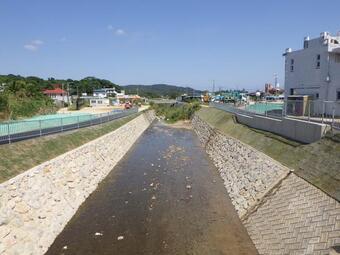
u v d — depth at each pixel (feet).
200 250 48.03
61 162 62.85
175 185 80.84
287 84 117.08
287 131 71.00
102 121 124.36
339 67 94.94
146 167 100.83
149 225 56.75
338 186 40.57
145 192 75.10
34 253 44.21
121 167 100.83
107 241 50.75
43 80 442.50
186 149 135.74
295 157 57.47
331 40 101.65
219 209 63.82
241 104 170.09
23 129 69.67
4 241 39.63
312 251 35.83
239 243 49.52
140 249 48.42
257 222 51.88
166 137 175.42
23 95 192.44
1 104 140.26
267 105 108.37
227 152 99.04
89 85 515.09
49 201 53.47
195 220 58.75
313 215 40.14
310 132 59.52
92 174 78.74
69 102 314.14
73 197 63.62
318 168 48.21
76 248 48.32
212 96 377.91
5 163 49.42
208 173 93.30
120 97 438.81
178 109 293.23
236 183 73.56
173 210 63.67
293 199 46.85
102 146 94.48
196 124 210.18
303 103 72.59
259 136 84.02
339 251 31.73
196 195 72.84
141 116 222.89
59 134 78.28
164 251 47.88
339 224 35.09
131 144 144.87
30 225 45.96
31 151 59.31
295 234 40.78
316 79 102.27
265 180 59.88
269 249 44.09
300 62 109.50
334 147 49.21
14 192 44.75
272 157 65.41
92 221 58.03
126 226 56.18
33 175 51.21
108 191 75.66
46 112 183.93
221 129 130.62
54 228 52.06
